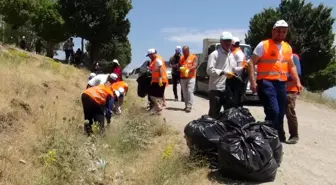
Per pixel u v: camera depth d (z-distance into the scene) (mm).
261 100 7613
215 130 6812
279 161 6707
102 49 43406
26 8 39469
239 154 6023
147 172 6539
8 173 5656
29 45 44531
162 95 11914
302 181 6254
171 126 9969
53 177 5816
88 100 8242
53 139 6781
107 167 6551
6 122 7297
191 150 6934
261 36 32594
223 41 7965
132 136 8109
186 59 12719
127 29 40719
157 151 7824
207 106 14344
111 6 38562
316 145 8594
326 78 34031
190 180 6199
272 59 7465
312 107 16500
